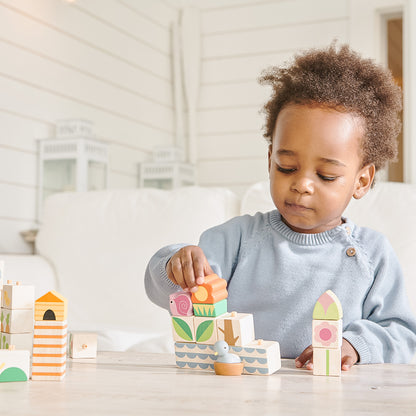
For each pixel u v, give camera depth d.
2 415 0.46
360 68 0.99
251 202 1.78
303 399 0.53
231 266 1.13
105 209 2.10
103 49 3.54
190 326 0.71
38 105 2.98
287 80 0.98
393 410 0.49
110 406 0.49
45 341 0.63
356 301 1.03
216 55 4.33
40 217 2.92
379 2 3.74
